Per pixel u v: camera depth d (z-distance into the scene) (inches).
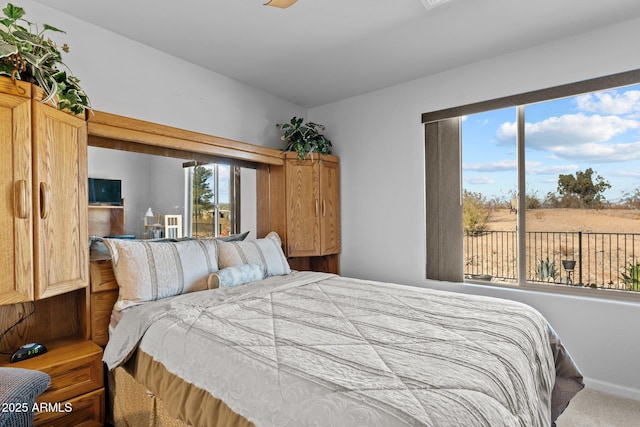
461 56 102.4
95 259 75.6
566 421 74.4
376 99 129.3
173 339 54.8
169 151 94.0
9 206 53.6
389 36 90.5
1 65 53.3
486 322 56.8
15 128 54.2
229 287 81.7
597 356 87.0
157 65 96.1
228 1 74.7
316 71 112.1
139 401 60.6
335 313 62.8
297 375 38.9
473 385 36.2
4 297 52.7
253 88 124.8
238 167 113.8
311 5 76.7
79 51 80.1
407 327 54.6
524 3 76.2
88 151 77.7
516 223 104.3
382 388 35.1
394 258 124.5
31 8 72.9
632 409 78.4
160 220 91.7
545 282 101.1
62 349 65.6
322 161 129.9
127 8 76.7
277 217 123.6
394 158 124.7
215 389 44.8
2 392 38.0
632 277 89.3
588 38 88.8
